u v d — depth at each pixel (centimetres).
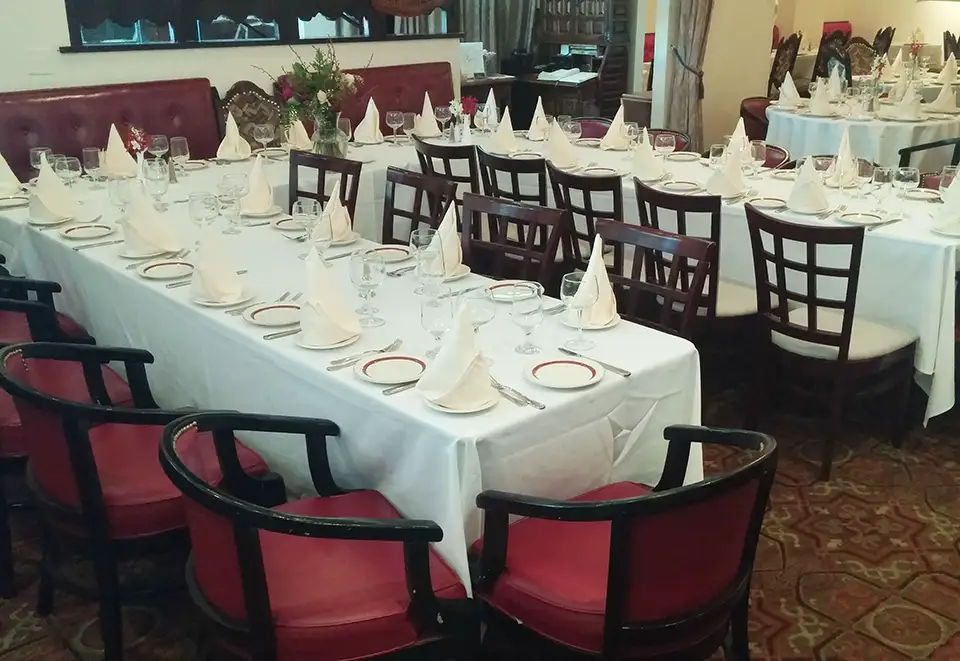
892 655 213
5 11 454
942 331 296
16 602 238
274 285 255
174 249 286
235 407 231
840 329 300
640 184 310
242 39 552
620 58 841
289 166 401
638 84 866
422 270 236
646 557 142
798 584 240
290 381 205
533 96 862
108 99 486
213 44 525
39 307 263
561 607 156
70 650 219
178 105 509
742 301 329
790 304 336
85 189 380
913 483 290
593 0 850
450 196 315
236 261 279
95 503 188
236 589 149
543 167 367
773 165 440
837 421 287
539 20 902
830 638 219
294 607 157
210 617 156
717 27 685
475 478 168
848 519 271
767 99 634
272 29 588
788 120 589
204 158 518
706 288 341
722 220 353
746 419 313
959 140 531
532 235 285
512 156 452
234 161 443
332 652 154
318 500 191
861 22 1042
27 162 465
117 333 281
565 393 184
